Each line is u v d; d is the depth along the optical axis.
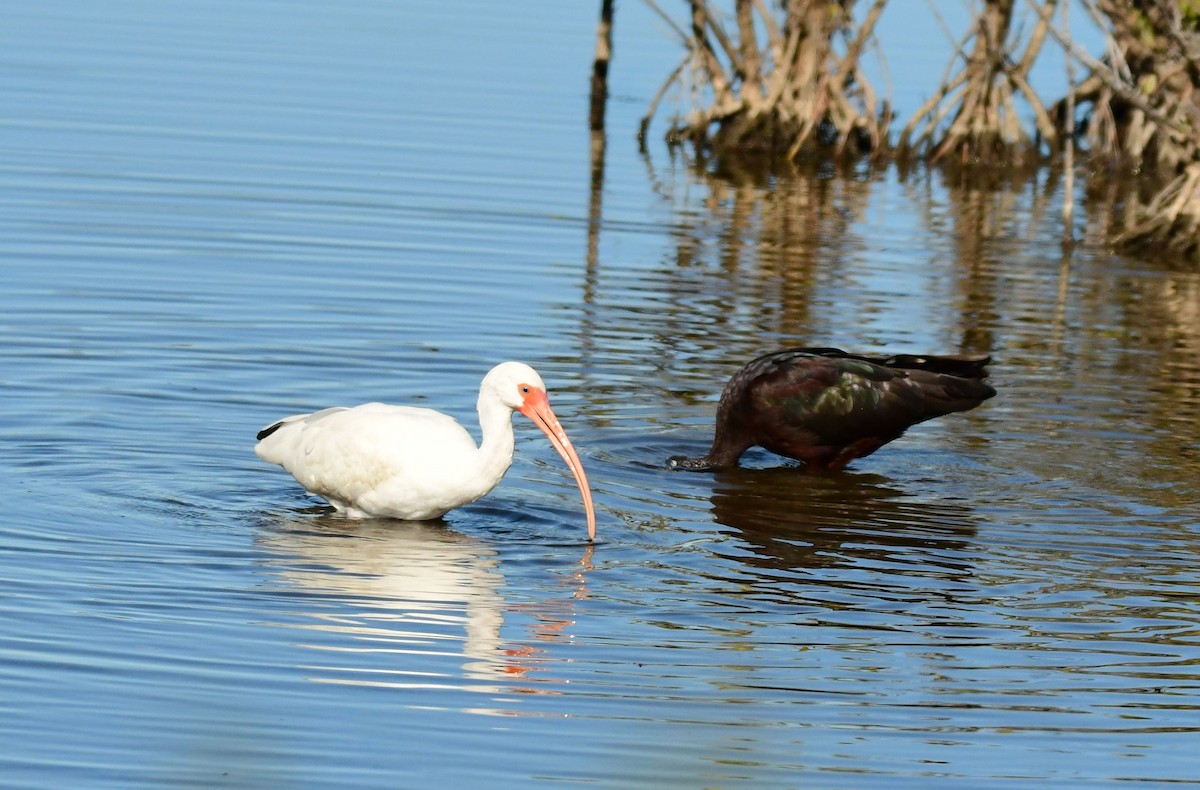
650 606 11.72
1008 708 10.29
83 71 32.50
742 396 15.20
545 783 9.02
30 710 9.61
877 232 25.70
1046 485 14.92
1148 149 33.28
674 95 32.91
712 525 13.64
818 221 26.30
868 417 15.16
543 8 43.97
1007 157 33.41
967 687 10.55
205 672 10.20
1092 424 16.70
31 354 16.69
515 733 9.61
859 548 13.19
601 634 11.14
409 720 9.71
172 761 9.14
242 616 11.10
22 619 10.82
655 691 10.27
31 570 11.65
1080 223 27.66
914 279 22.55
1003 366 18.56
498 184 26.52
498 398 13.06
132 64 33.56
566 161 29.06
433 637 10.95
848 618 11.67
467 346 18.03
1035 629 11.59
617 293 20.66
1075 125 36.00
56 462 13.94
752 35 33.47
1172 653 11.24
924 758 9.55
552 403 16.58
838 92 33.62
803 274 22.36
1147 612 11.98
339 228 22.73
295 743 9.35
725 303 20.52
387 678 10.26
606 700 10.10
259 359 17.08
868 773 9.34
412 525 13.22
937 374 15.47
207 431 15.00
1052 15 33.31
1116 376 18.41
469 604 11.56
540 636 11.04
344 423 13.19
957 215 27.67
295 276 20.28
